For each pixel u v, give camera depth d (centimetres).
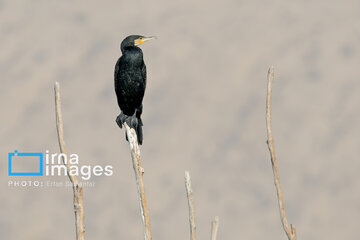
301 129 6400
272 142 630
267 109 635
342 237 5622
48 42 7688
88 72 7225
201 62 7131
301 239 5600
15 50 7638
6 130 6569
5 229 5775
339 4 7731
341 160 6112
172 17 7869
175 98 6744
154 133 6456
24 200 5931
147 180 6028
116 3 8194
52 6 8262
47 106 6819
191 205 598
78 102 6856
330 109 6575
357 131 6359
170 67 7094
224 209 5819
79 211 600
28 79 7150
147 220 613
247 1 7956
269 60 7094
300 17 7588
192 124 6506
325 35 7325
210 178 6062
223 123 6488
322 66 6981
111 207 5841
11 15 8188
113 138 6475
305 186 5941
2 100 6906
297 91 6769
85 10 8125
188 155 6244
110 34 7756
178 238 5588
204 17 7788
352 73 6931
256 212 5816
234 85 6856
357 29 7369
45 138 6500
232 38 7425
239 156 6206
